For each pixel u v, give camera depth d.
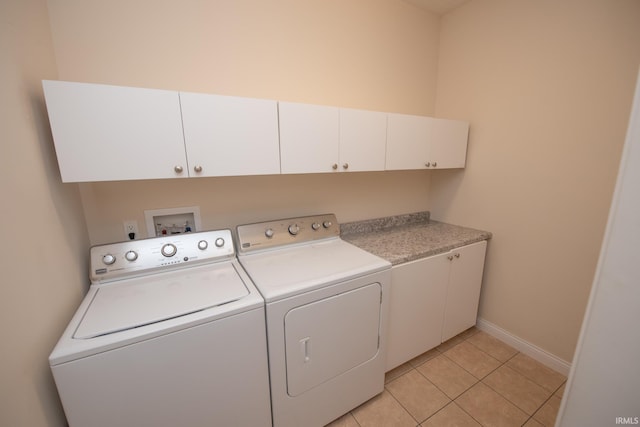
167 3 1.26
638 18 1.24
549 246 1.68
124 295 1.07
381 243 1.78
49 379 0.86
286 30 1.56
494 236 1.98
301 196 1.81
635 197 0.48
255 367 1.08
